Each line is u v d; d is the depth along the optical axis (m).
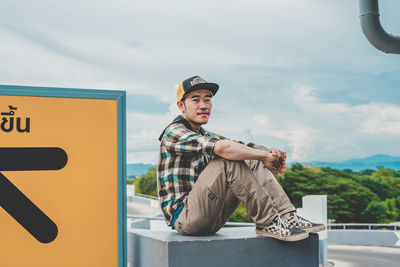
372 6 6.05
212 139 3.08
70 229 2.94
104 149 3.05
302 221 3.26
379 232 11.82
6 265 2.81
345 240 12.31
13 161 2.89
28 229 2.87
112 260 2.99
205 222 3.16
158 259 3.04
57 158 2.96
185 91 3.36
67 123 3.00
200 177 3.16
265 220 3.13
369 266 8.37
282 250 3.23
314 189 41.69
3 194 2.86
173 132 3.26
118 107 3.10
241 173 3.06
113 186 3.04
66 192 2.96
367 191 42.44
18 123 2.92
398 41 6.21
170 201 3.33
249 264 3.12
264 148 3.44
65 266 2.91
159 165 3.43
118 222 3.03
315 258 3.34
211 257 3.02
